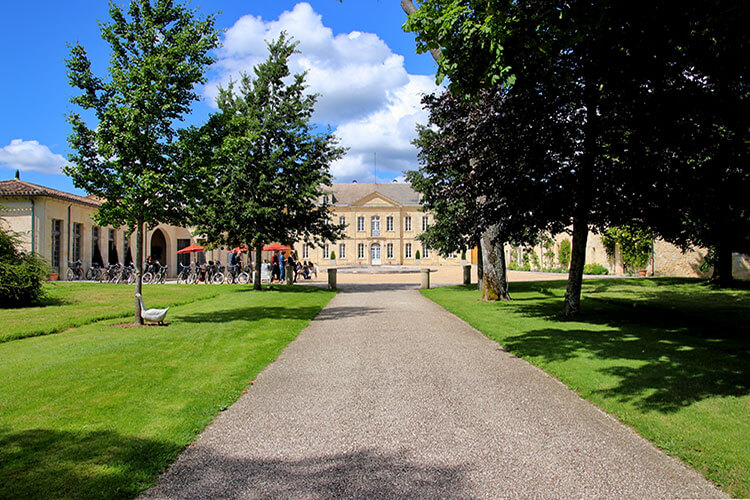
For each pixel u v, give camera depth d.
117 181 9.58
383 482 3.36
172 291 19.50
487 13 6.71
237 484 3.33
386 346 8.27
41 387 5.52
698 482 3.35
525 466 3.61
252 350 7.77
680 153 9.47
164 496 3.15
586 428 4.40
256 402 5.18
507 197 10.80
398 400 5.24
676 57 8.06
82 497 3.08
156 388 5.54
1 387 5.51
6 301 13.84
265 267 29.64
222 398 5.23
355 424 4.51
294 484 3.33
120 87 9.46
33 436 4.07
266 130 20.39
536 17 6.62
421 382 5.96
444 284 27.77
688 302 14.60
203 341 8.55
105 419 4.51
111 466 3.53
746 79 7.84
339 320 11.65
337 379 6.12
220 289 20.98
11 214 27.80
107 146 9.31
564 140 10.20
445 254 23.03
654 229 11.17
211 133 10.35
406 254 69.44
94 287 20.78
